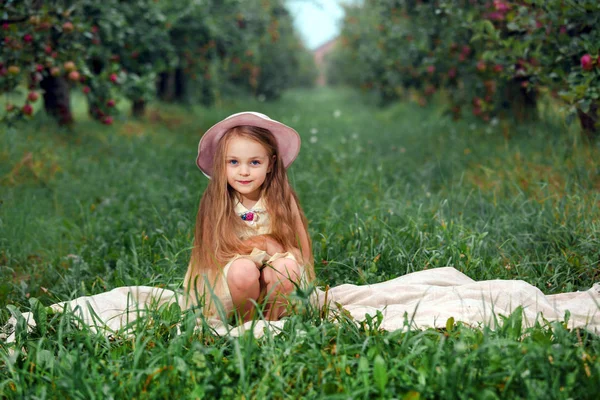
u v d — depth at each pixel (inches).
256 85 968.9
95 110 326.0
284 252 139.0
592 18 207.3
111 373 104.4
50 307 130.8
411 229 178.4
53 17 253.8
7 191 241.3
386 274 163.8
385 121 578.2
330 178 271.0
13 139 298.0
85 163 307.4
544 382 93.4
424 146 352.2
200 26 524.1
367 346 110.5
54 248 200.7
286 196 140.0
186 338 111.0
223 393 96.9
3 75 254.7
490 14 275.0
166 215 215.6
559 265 155.9
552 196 198.7
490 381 94.5
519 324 109.6
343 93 1360.7
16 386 101.5
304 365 102.1
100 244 199.3
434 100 573.0
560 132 288.4
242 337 111.4
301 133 475.5
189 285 129.0
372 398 96.0
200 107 682.2
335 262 158.4
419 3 369.4
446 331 116.8
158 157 341.7
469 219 194.7
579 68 208.5
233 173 133.6
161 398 96.4
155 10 433.7
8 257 185.6
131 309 141.4
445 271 150.1
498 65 266.1
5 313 142.9
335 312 129.5
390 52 488.1
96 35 347.6
